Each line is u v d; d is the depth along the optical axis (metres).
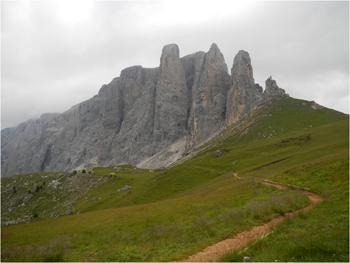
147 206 73.06
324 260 21.17
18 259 37.25
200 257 28.58
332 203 40.06
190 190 112.38
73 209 155.62
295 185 62.00
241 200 56.44
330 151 95.88
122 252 33.47
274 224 36.00
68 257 35.12
